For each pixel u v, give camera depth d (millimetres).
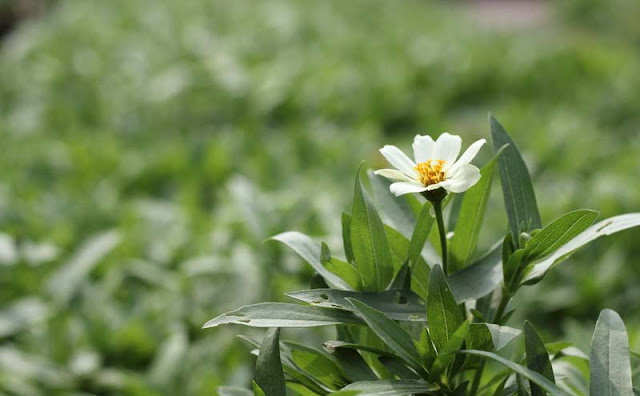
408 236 2035
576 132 7242
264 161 6152
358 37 10500
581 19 16172
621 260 4703
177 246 4758
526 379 1813
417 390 1690
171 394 3732
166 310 4207
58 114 7617
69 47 9555
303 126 7504
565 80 9523
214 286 4332
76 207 5266
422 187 1699
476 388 1882
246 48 9648
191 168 6113
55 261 4652
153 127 7629
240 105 7938
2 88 8406
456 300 1844
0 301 4453
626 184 5684
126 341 4023
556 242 1761
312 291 1746
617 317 1737
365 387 1673
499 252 1916
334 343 1755
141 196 6055
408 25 11922
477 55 9797
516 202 1873
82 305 4277
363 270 1819
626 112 8633
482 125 8289
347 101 8047
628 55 11133
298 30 10484
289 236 1900
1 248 4477
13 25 11797
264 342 1766
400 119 8070
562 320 4578
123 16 11094
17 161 6227
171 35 9953
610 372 1671
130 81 8469
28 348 4016
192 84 8086
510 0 20219
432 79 9250
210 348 3898
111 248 4504
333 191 5551
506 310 1977
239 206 4766
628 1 15164
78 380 3824
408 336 1718
